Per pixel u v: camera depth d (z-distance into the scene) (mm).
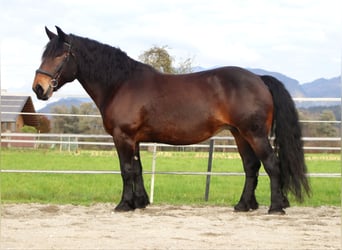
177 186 12156
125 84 7973
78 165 16875
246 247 5316
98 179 13406
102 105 8117
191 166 17234
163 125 7801
